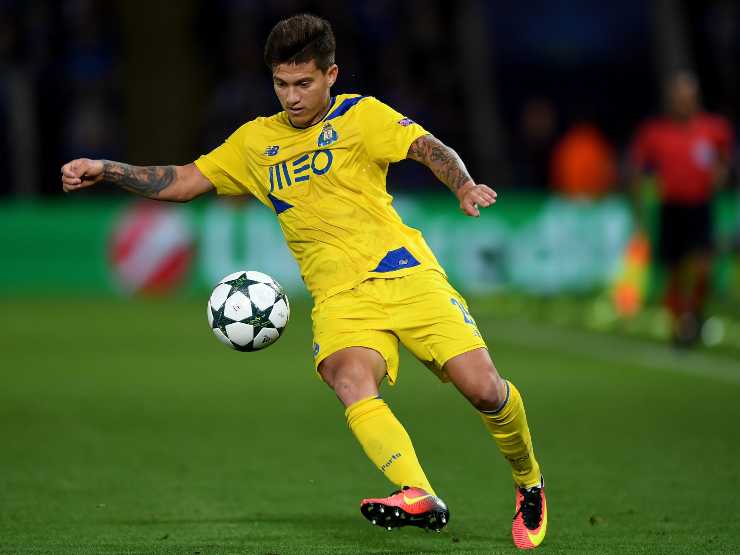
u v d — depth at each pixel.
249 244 63.03
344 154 17.22
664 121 43.81
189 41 78.62
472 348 16.80
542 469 24.27
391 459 16.09
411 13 82.62
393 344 17.20
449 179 16.47
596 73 87.19
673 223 43.84
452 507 20.97
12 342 46.16
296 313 57.56
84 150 77.12
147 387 35.84
